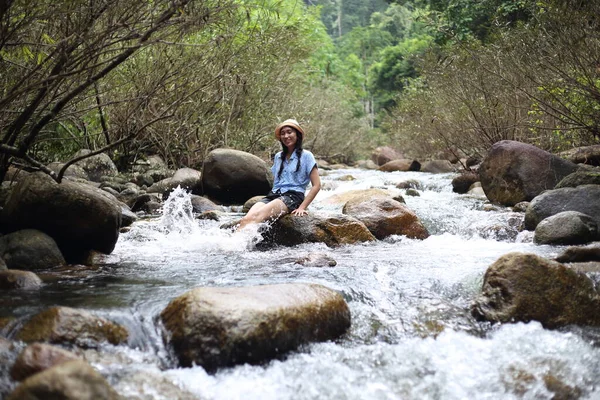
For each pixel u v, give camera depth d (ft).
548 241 19.10
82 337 10.23
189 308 10.62
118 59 14.87
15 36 15.69
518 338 11.50
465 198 29.45
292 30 41.65
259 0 37.68
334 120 69.26
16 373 8.82
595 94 24.70
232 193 30.99
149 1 14.88
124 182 32.07
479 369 10.51
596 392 10.08
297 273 14.97
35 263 15.47
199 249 18.92
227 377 9.93
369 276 14.66
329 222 20.16
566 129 27.40
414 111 50.67
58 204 16.12
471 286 13.84
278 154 21.79
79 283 13.96
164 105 33.01
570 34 25.67
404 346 11.25
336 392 9.70
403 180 38.11
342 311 11.93
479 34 53.42
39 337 10.02
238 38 35.06
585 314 12.30
